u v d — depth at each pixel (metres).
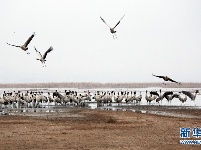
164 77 23.84
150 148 20.78
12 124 30.81
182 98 55.22
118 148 20.78
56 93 56.00
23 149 20.69
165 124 30.36
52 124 30.77
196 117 36.66
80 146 21.38
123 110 45.19
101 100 54.81
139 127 28.69
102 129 27.73
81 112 42.06
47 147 21.16
